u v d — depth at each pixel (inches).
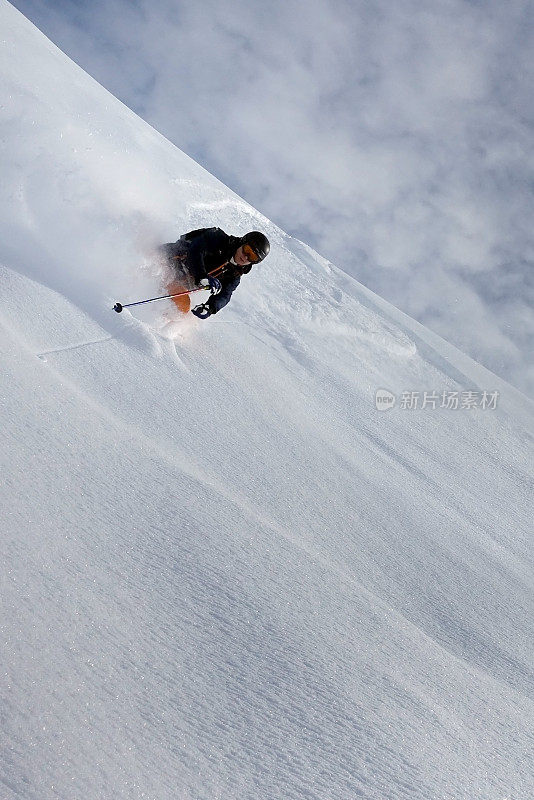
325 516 262.2
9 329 230.7
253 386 367.2
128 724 105.3
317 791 108.7
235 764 107.8
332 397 518.3
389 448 471.2
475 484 518.3
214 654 131.6
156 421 248.5
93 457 178.9
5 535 129.9
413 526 311.4
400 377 742.5
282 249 817.5
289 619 155.2
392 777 118.0
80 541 143.2
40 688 102.4
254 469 264.2
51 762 92.1
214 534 174.9
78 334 275.9
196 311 360.8
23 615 113.9
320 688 135.1
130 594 136.1
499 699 175.6
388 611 194.7
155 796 95.4
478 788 125.2
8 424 167.9
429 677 164.4
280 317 662.5
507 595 287.1
